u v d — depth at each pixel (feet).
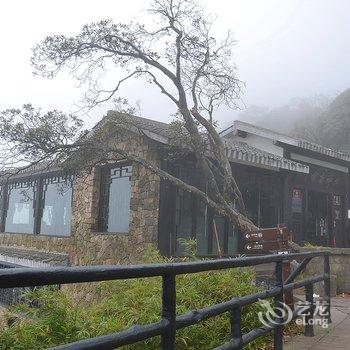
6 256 44.24
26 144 27.07
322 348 13.26
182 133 28.50
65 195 41.39
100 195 35.94
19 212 49.55
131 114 30.78
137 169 32.04
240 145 39.52
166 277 6.22
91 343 4.75
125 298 13.56
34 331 10.06
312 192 46.75
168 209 29.81
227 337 12.44
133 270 5.48
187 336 11.60
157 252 20.89
